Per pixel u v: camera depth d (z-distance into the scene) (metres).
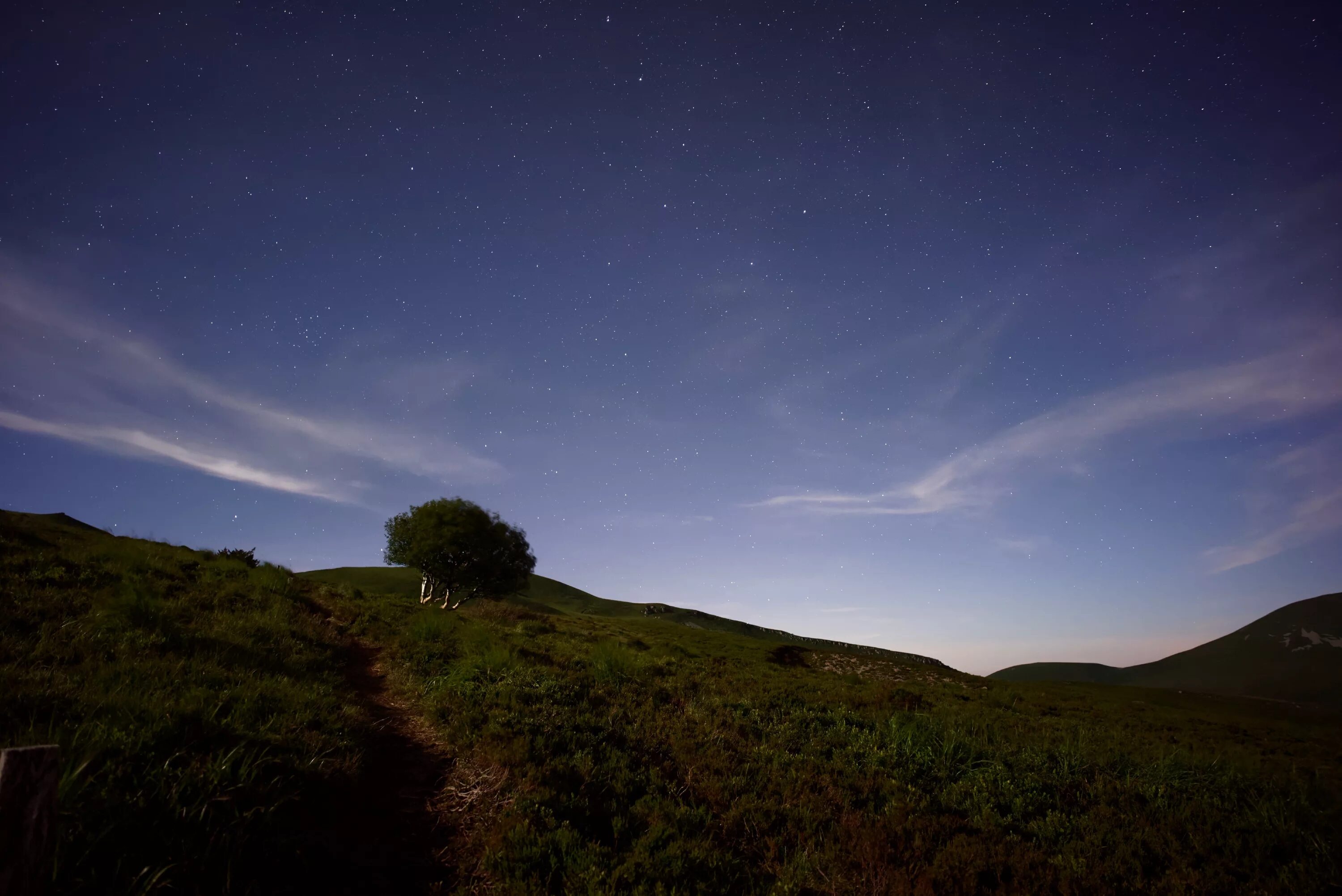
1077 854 7.70
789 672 33.72
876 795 9.41
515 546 64.69
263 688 9.17
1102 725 23.97
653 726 11.81
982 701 30.44
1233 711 51.09
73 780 4.89
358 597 29.75
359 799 6.99
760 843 7.35
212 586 18.69
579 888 5.54
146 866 4.48
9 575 13.84
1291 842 8.32
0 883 2.86
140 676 8.18
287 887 4.89
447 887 5.62
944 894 6.46
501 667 14.88
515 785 7.64
